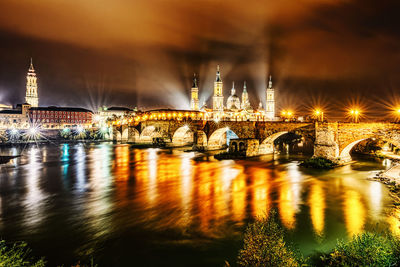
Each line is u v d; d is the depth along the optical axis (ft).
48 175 165.58
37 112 606.55
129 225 87.81
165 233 81.92
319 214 94.84
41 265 59.88
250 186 133.49
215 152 269.64
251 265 51.06
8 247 73.77
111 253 71.20
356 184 132.46
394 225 84.99
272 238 53.11
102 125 645.92
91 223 89.56
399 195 113.50
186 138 363.35
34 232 83.30
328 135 176.55
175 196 118.21
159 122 351.67
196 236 79.77
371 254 54.95
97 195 120.88
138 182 145.18
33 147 352.28
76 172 175.01
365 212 96.17
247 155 223.92
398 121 154.61
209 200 112.16
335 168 170.09
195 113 461.78
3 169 187.73
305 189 125.90
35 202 111.45
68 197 118.11
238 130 248.32
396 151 222.89
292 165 187.11
